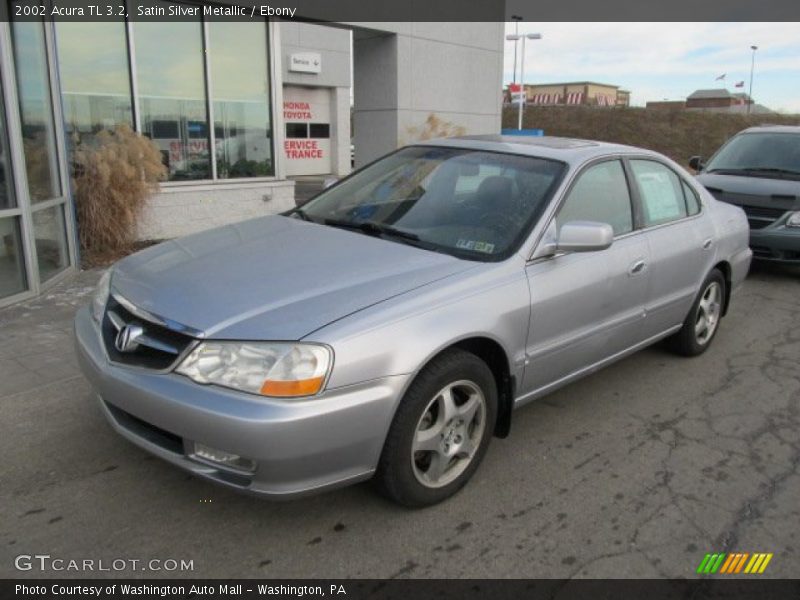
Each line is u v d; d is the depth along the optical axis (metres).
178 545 2.87
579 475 3.57
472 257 3.45
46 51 6.78
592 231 3.47
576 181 3.92
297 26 22.30
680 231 4.76
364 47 13.03
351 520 3.08
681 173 5.09
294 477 2.66
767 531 3.15
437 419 3.10
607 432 4.08
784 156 8.88
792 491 3.50
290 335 2.67
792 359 5.48
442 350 3.01
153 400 2.74
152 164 8.54
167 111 9.41
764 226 8.19
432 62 13.26
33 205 6.30
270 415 2.55
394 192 4.14
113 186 8.16
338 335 2.70
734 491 3.48
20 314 5.82
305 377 2.61
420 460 3.16
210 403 2.62
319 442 2.64
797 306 7.16
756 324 6.43
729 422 4.28
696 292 5.02
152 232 9.04
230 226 4.12
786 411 4.48
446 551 2.90
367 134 13.47
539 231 3.59
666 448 3.91
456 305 3.09
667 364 5.25
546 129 54.50
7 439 3.68
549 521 3.15
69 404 4.12
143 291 3.10
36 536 2.89
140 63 9.01
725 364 5.30
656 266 4.41
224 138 10.09
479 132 14.63
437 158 4.34
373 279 3.10
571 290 3.68
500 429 3.59
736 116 58.72
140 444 2.95
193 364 2.70
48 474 3.36
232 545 2.88
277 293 2.94
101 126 8.81
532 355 3.53
